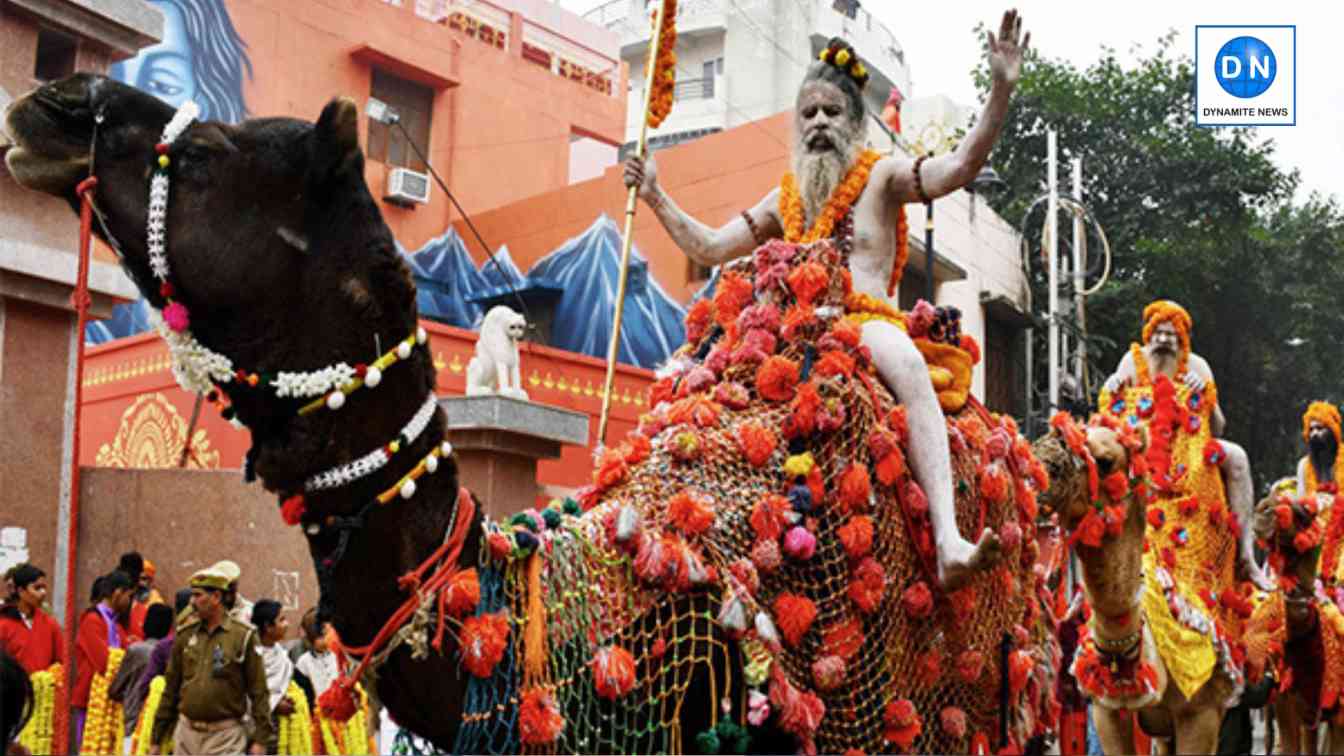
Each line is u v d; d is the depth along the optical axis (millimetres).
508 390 11539
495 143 22531
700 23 28906
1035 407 21438
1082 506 5523
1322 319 20016
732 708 3393
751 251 4617
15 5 9258
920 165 4199
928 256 12836
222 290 2861
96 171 2902
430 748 3242
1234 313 20297
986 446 4215
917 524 3861
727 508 3541
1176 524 6770
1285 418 20984
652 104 4637
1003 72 3949
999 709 4195
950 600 3914
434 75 21312
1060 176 21359
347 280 2926
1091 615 6039
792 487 3627
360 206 2982
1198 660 6398
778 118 18469
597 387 16219
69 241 9484
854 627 3625
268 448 2943
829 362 3779
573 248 20656
